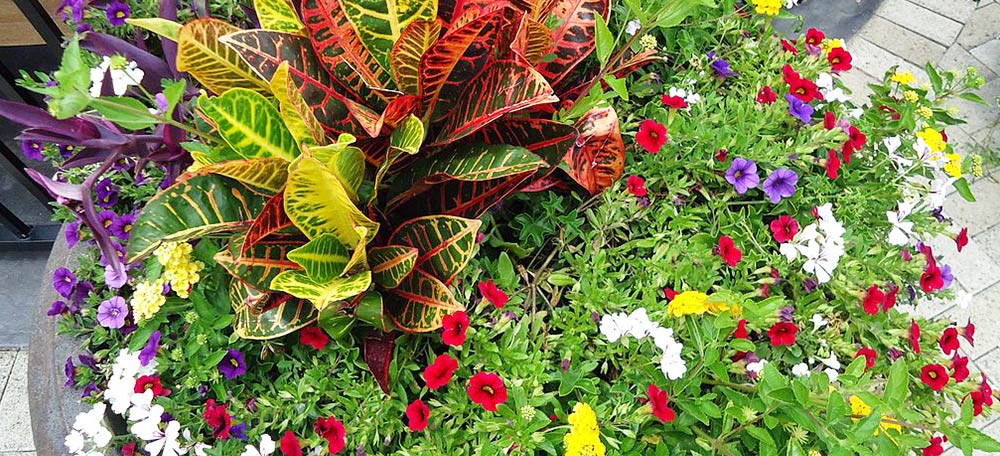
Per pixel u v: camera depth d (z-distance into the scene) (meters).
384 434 1.23
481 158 1.14
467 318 1.19
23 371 2.32
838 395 0.99
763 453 1.11
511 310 1.32
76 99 0.90
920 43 3.11
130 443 1.27
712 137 1.49
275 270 1.18
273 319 1.20
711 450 1.21
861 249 1.43
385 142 1.24
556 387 1.32
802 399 1.03
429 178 1.16
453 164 1.17
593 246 1.39
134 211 1.53
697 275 1.36
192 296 1.32
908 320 1.40
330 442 1.18
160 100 1.44
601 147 1.37
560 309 1.32
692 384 1.20
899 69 3.01
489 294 1.26
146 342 1.32
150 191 1.53
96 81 1.39
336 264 1.19
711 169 1.50
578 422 1.07
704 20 1.80
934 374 1.33
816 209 1.38
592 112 1.37
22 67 2.58
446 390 1.30
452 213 1.29
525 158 1.09
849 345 1.33
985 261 2.57
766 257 1.41
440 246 1.19
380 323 1.20
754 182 1.41
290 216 1.05
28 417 2.24
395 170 1.28
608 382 1.33
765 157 1.47
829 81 1.68
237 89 1.01
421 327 1.20
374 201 1.24
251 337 1.17
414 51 1.09
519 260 1.45
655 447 1.27
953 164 1.59
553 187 1.46
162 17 1.50
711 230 1.45
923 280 1.44
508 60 1.13
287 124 1.04
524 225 1.39
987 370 2.36
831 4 3.23
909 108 1.63
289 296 1.21
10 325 2.37
